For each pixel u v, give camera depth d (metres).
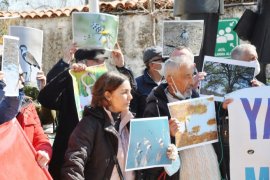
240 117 3.71
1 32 4.04
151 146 3.35
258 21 4.72
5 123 3.12
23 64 4.12
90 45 4.13
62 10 14.02
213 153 3.68
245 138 3.71
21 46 4.10
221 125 3.86
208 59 3.90
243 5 11.56
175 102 3.53
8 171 2.96
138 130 3.30
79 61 4.16
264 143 3.72
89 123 3.25
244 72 3.89
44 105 4.02
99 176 3.23
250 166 3.71
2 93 3.10
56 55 13.95
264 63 4.72
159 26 12.66
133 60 13.02
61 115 4.02
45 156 3.26
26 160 3.13
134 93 4.37
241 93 3.73
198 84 3.90
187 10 4.49
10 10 16.03
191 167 3.58
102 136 3.25
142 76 4.67
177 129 3.44
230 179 3.71
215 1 4.48
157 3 12.70
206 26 4.57
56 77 4.02
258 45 4.68
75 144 3.19
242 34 4.82
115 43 4.28
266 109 3.71
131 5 12.91
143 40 12.95
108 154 3.24
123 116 3.38
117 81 3.30
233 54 4.20
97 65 4.08
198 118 3.60
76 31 4.14
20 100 3.35
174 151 3.39
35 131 3.67
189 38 4.32
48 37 13.99
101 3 13.15
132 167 3.29
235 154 3.71
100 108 3.33
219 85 3.88
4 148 3.00
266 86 3.74
